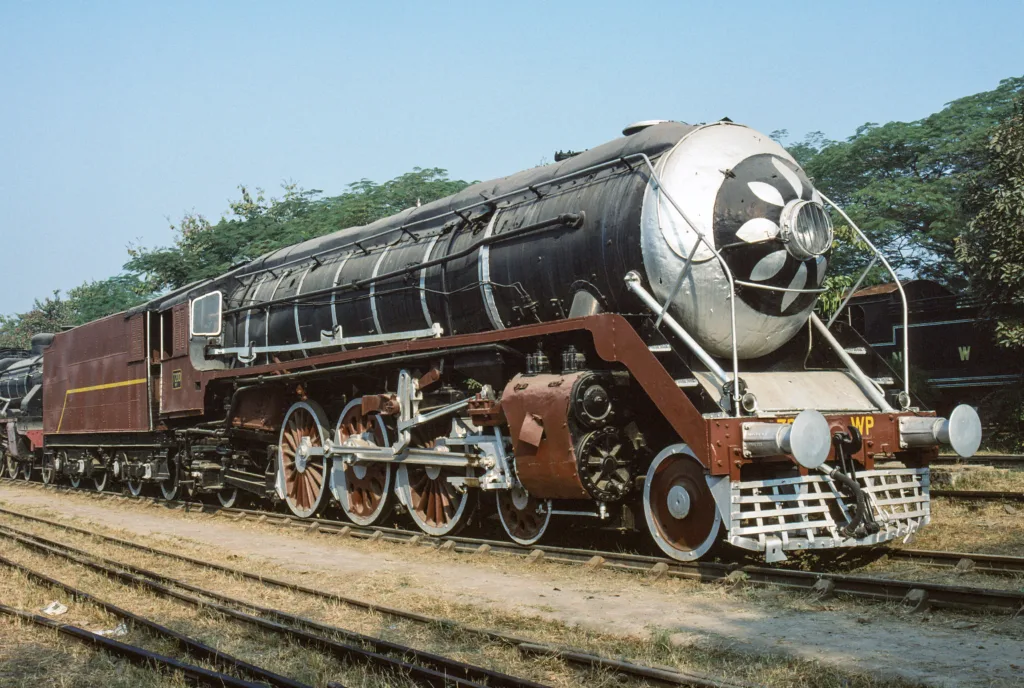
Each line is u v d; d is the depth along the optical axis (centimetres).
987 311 1905
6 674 576
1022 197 1709
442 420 1039
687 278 789
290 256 1409
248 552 1030
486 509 1019
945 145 2736
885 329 2530
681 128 861
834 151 2975
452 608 688
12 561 961
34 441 2191
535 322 920
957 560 756
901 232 2770
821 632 578
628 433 847
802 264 821
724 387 750
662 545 808
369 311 1141
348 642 600
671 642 569
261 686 504
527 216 939
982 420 2097
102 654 604
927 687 461
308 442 1249
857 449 769
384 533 1085
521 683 482
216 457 1438
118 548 1080
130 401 1581
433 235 1086
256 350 1338
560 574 805
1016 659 502
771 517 743
